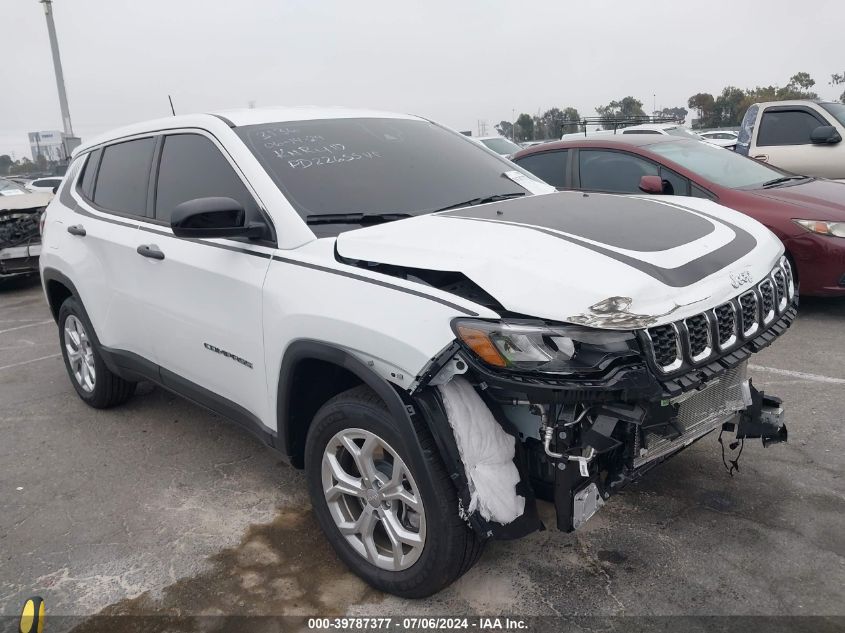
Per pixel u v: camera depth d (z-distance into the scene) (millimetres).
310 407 3049
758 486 3373
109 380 4594
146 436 4414
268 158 3230
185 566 3066
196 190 3471
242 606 2787
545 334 2232
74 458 4172
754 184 6301
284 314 2816
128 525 3422
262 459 4027
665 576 2793
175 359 3684
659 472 3529
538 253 2469
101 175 4402
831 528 3025
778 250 3070
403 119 4027
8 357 6363
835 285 5633
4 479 3963
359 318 2531
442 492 2432
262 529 3318
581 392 2197
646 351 2262
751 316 2688
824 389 4434
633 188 6574
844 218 5555
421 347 2350
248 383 3178
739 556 2881
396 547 2666
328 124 3627
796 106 9062
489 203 3223
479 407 2436
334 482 2883
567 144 7102
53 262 4641
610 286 2287
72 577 3041
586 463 2320
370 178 3293
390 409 2459
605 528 3117
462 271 2400
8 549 3279
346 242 2768
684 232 2812
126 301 3934
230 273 3125
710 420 2811
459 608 2693
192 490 3719
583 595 2721
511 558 2957
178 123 3730
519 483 2463
